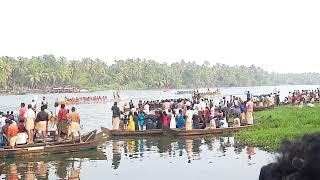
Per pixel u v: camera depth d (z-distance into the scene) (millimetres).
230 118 36562
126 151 22328
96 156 20875
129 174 16312
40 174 16797
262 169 1911
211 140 26047
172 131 28531
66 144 21969
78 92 155000
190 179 15086
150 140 26859
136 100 94312
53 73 159000
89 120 44875
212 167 17156
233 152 20828
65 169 17703
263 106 47281
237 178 14992
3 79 142250
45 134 22734
